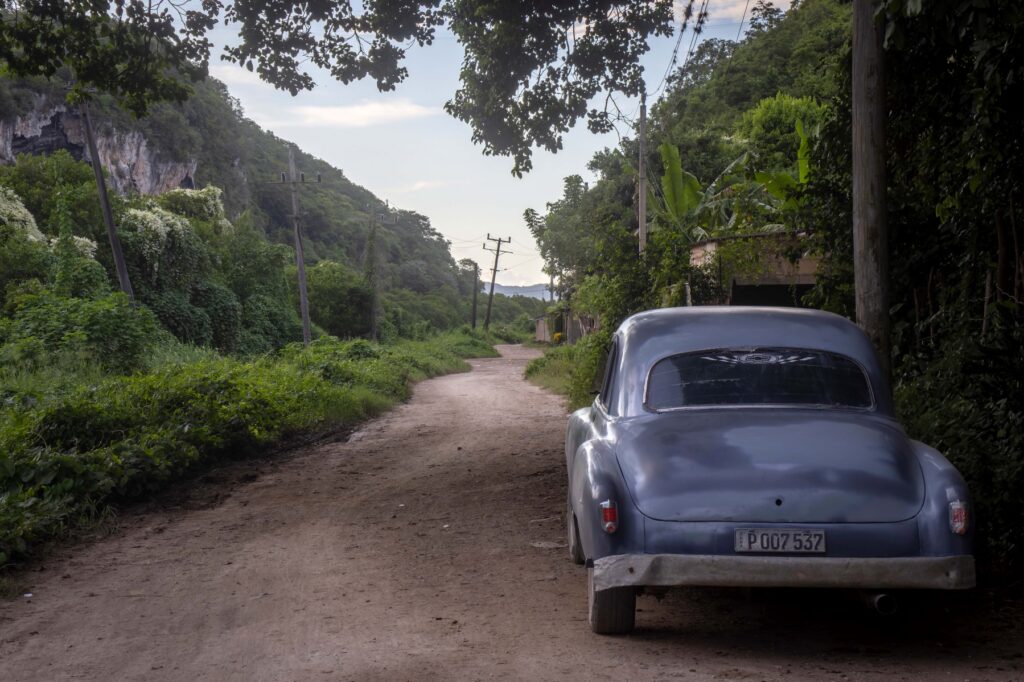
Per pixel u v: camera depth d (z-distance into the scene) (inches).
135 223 1641.2
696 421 186.1
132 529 328.8
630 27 562.6
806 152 441.7
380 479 451.2
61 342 896.3
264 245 2305.6
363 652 177.2
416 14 544.7
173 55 506.9
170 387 561.3
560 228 2598.4
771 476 167.2
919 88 336.5
